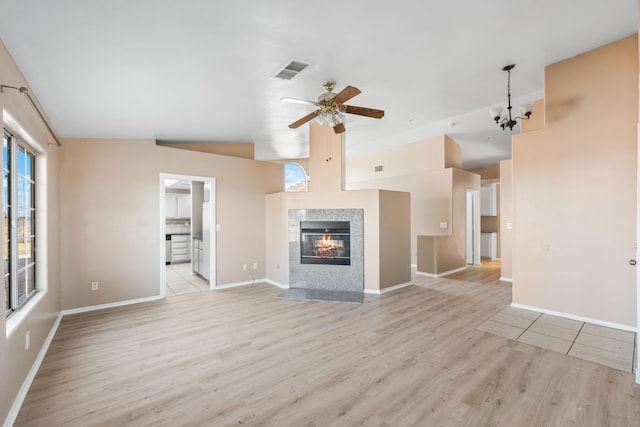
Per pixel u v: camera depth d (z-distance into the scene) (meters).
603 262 3.35
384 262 5.02
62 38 2.17
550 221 3.72
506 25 2.59
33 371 2.44
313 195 5.27
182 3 1.96
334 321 3.63
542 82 3.86
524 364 2.54
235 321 3.67
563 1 2.31
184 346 2.98
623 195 3.21
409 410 1.97
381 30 2.50
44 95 2.96
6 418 1.84
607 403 2.01
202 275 6.18
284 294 4.89
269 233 5.81
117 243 4.39
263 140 5.69
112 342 3.08
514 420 1.86
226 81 3.16
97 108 3.39
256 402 2.07
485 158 8.61
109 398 2.13
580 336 3.09
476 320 3.61
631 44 3.07
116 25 2.11
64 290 4.00
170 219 8.91
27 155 2.93
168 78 2.95
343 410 1.98
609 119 3.25
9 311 2.31
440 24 2.48
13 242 2.40
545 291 3.79
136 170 4.56
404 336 3.16
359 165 8.75
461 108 4.58
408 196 5.54
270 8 2.11
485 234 9.08
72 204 4.10
